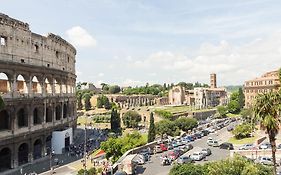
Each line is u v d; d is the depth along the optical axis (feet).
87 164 311.88
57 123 389.19
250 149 325.01
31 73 335.67
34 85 399.44
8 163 314.35
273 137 187.21
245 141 394.93
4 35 305.73
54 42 394.73
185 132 543.80
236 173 168.35
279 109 185.16
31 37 345.31
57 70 391.24
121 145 318.04
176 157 306.14
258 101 190.80
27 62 336.70
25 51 334.44
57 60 403.34
